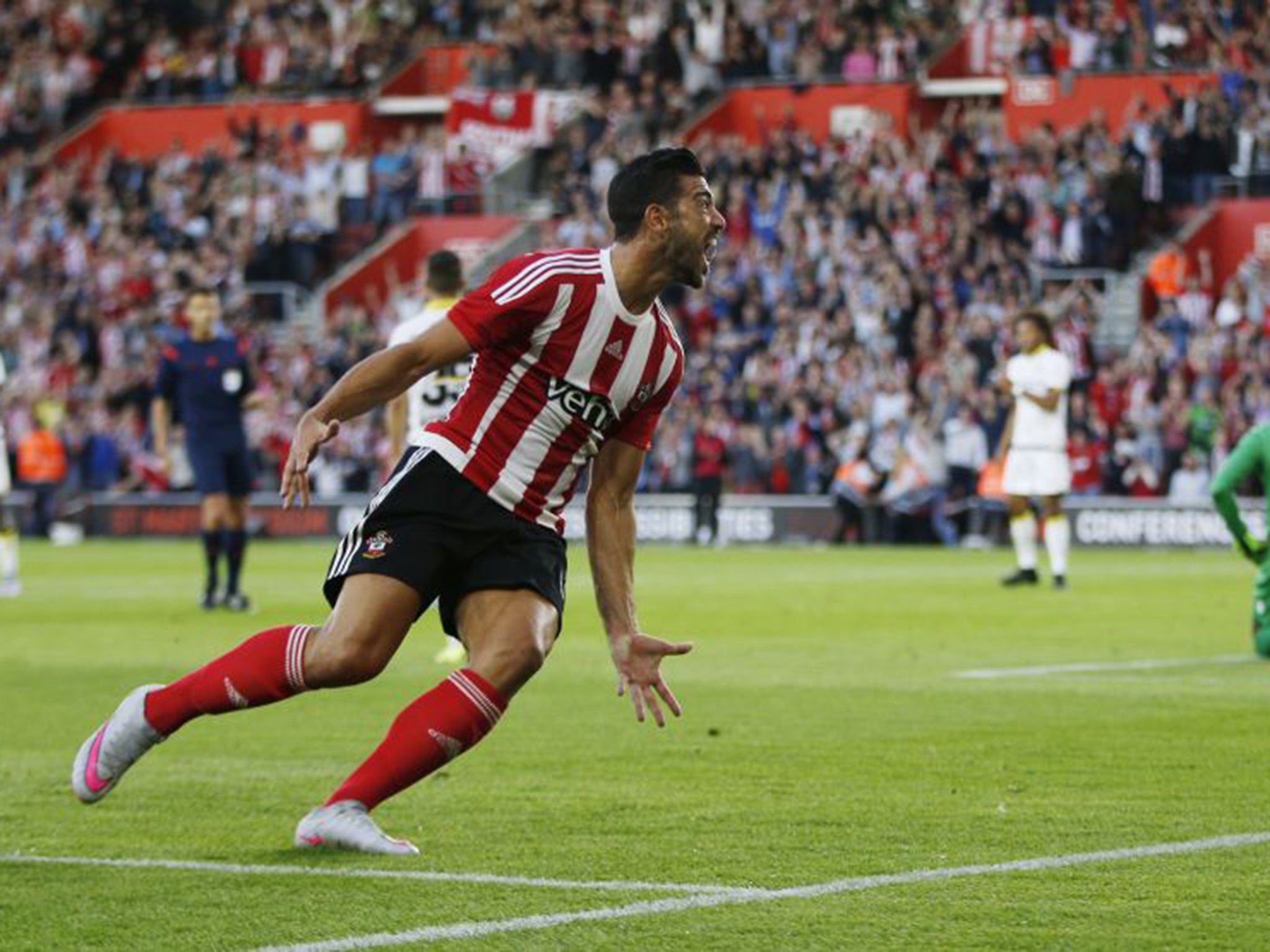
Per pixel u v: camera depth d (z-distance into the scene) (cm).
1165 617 4869
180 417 5150
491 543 1772
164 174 11488
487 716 1770
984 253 9531
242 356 5103
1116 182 9731
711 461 8956
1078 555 8081
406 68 12275
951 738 2694
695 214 1742
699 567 7188
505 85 11531
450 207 11288
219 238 11181
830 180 10056
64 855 1866
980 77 11125
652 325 1783
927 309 9288
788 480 9144
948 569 7012
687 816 2072
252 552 8550
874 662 3775
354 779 1827
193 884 1720
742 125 11244
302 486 1662
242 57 12469
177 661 3850
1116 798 2180
